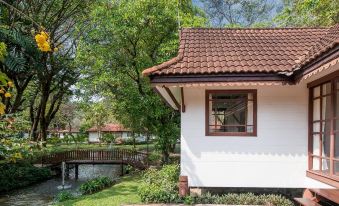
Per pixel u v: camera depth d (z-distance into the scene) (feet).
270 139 25.34
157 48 45.75
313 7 50.29
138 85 46.09
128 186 38.58
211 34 34.22
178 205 23.98
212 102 25.76
